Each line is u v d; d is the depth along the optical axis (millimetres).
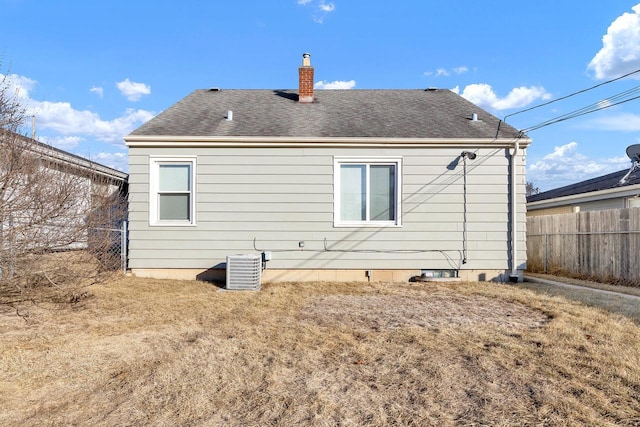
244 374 3680
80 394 3285
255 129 9578
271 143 9258
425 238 9352
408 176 9344
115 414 2951
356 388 3379
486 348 4348
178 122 9898
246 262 8148
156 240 9273
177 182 9398
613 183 13320
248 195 9336
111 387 3418
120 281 8625
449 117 10477
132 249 9258
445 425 2773
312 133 9406
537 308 6281
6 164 4469
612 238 9273
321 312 6152
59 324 5320
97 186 6070
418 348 4367
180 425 2797
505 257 9367
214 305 6590
